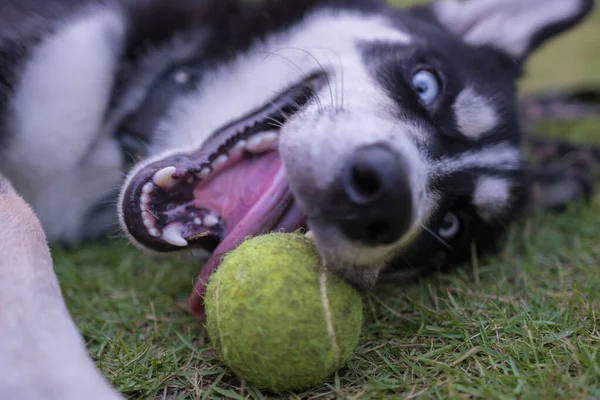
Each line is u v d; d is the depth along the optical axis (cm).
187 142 45
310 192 31
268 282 29
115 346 37
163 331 39
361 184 30
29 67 44
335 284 30
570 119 85
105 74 46
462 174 42
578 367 32
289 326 29
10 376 25
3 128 44
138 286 46
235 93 46
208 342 37
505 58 51
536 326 37
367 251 31
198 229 38
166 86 49
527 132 61
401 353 35
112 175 49
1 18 44
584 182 62
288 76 44
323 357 29
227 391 31
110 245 52
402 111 40
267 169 40
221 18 50
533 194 57
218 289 30
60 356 27
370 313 40
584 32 134
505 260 50
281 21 49
